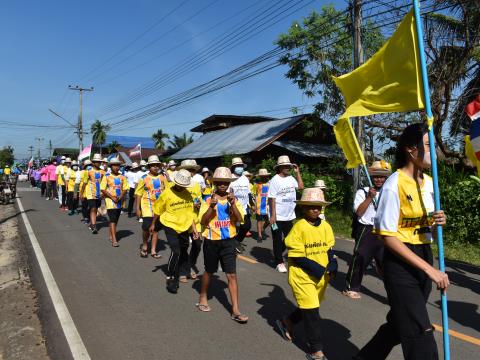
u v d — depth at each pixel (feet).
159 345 14.03
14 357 13.23
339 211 44.27
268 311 17.21
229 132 81.20
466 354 13.41
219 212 16.35
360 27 36.88
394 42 10.82
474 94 43.04
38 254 27.48
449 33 40.83
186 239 20.76
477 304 18.12
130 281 21.42
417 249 9.27
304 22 53.47
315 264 12.64
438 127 44.52
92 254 27.66
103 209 51.75
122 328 15.43
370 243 18.43
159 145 223.71
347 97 12.64
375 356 10.54
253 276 22.58
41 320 16.16
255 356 13.21
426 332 8.87
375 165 18.79
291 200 23.34
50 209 54.29
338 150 55.88
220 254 16.47
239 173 30.40
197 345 14.02
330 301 18.43
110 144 191.93
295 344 14.08
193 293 19.54
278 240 23.35
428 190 9.58
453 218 30.73
